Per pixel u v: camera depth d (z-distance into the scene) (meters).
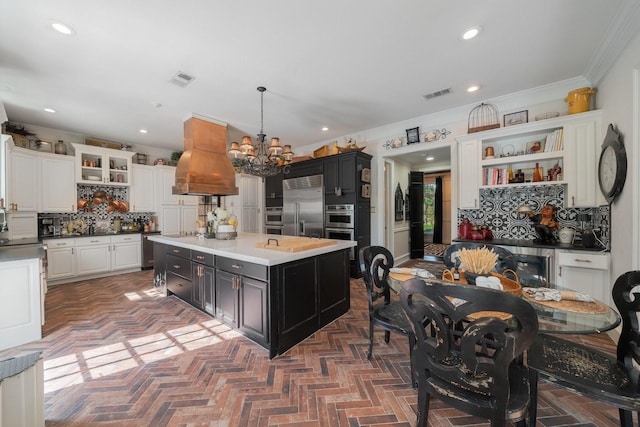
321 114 3.84
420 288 1.08
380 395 1.66
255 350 2.19
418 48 2.27
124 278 4.54
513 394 1.12
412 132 4.12
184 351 2.18
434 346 1.14
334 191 4.70
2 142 3.28
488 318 0.96
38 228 4.24
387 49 2.28
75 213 4.70
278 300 2.14
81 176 4.49
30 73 2.61
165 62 2.45
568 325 1.18
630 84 2.01
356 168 4.41
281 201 5.77
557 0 1.73
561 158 2.99
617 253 2.27
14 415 1.22
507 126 3.15
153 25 1.94
